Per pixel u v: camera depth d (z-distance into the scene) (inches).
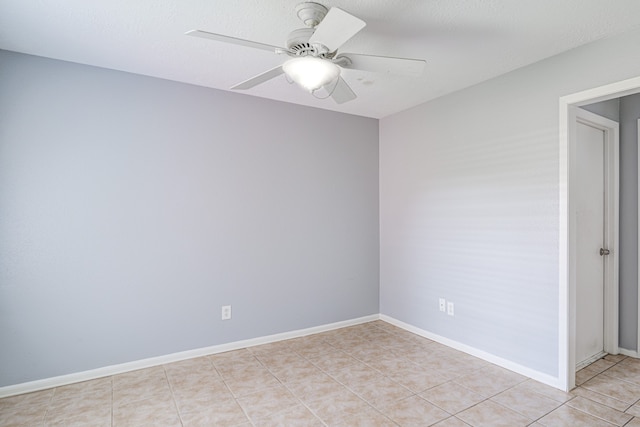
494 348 110.0
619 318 116.8
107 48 91.3
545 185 96.6
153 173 110.0
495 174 109.4
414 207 139.6
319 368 107.7
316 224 140.6
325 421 79.9
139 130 108.0
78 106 99.9
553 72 95.0
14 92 92.7
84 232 100.4
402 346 125.4
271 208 130.3
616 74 83.4
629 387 94.0
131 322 106.7
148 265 109.1
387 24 79.0
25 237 93.7
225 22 78.7
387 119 152.9
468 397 89.7
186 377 101.8
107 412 83.7
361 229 152.4
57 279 97.2
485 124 112.3
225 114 121.6
